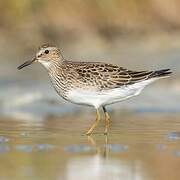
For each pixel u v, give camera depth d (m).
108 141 13.72
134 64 25.28
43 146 13.18
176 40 28.69
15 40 27.94
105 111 15.57
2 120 16.83
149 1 29.44
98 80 15.29
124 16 29.14
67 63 15.73
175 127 15.47
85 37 28.59
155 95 20.41
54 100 19.91
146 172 10.96
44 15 28.33
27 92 20.83
